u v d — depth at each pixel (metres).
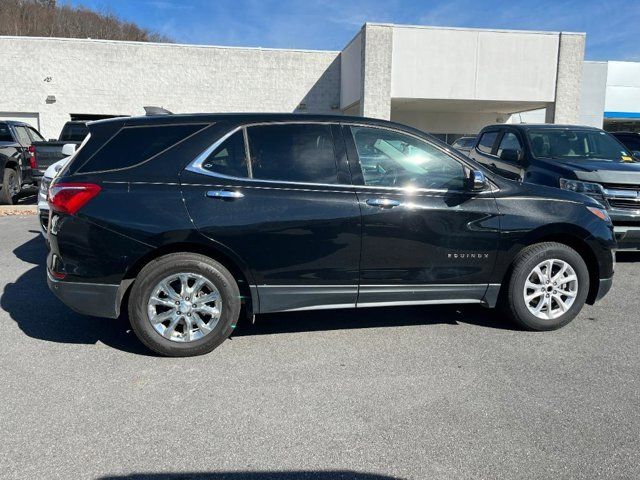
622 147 7.76
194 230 3.71
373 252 4.01
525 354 4.00
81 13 61.84
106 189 3.70
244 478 2.53
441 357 3.94
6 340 4.16
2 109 22.30
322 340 4.26
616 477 2.55
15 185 12.01
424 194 4.09
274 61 23.41
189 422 3.01
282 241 3.85
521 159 7.59
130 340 4.20
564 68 19.28
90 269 3.71
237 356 3.93
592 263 4.58
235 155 3.89
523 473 2.58
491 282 4.31
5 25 53.62
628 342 4.25
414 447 2.79
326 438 2.87
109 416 3.06
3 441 2.80
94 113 22.77
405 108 24.50
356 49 20.12
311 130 4.02
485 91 19.20
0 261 6.73
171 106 23.14
